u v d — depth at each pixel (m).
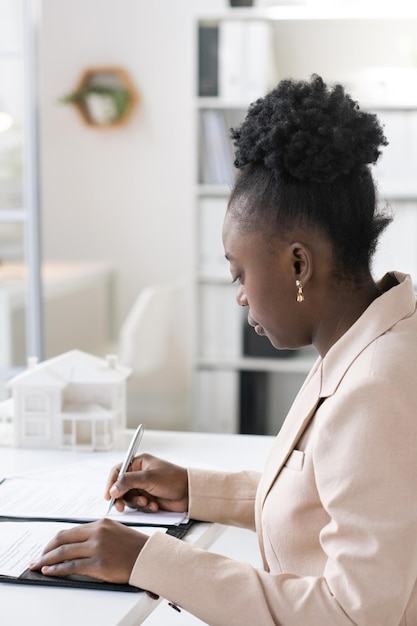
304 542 1.12
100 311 5.07
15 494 1.49
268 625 1.03
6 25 3.91
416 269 4.14
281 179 1.09
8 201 3.99
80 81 4.98
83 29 4.98
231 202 1.15
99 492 1.51
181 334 5.06
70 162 5.06
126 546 1.13
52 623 1.03
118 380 1.87
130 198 5.05
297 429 1.15
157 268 5.06
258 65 4.20
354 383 1.03
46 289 4.64
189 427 4.60
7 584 1.13
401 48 4.51
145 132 5.01
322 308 1.13
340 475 1.01
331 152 1.06
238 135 1.15
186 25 4.92
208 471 1.46
